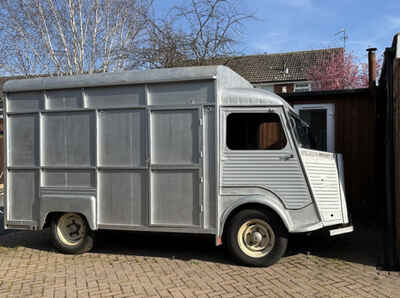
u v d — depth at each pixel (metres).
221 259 5.43
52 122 5.70
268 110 5.02
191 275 4.76
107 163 5.45
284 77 25.62
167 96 5.22
